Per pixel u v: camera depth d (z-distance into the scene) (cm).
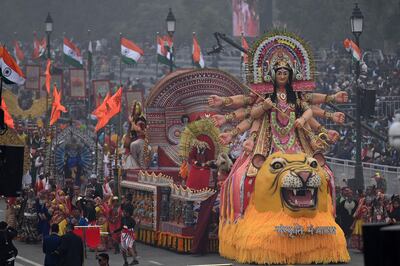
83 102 11588
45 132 7525
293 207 4853
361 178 6519
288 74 5188
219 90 5956
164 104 6034
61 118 10762
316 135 5206
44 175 6525
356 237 5622
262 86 5172
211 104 5188
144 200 5894
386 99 8975
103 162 6944
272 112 5150
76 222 5288
